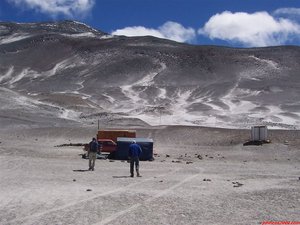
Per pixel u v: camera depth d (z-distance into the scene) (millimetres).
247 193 19328
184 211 15602
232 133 79312
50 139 75625
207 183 23125
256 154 53250
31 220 14211
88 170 30328
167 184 22625
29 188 20609
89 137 80000
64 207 16188
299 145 58625
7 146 52031
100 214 15086
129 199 17781
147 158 42969
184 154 53219
